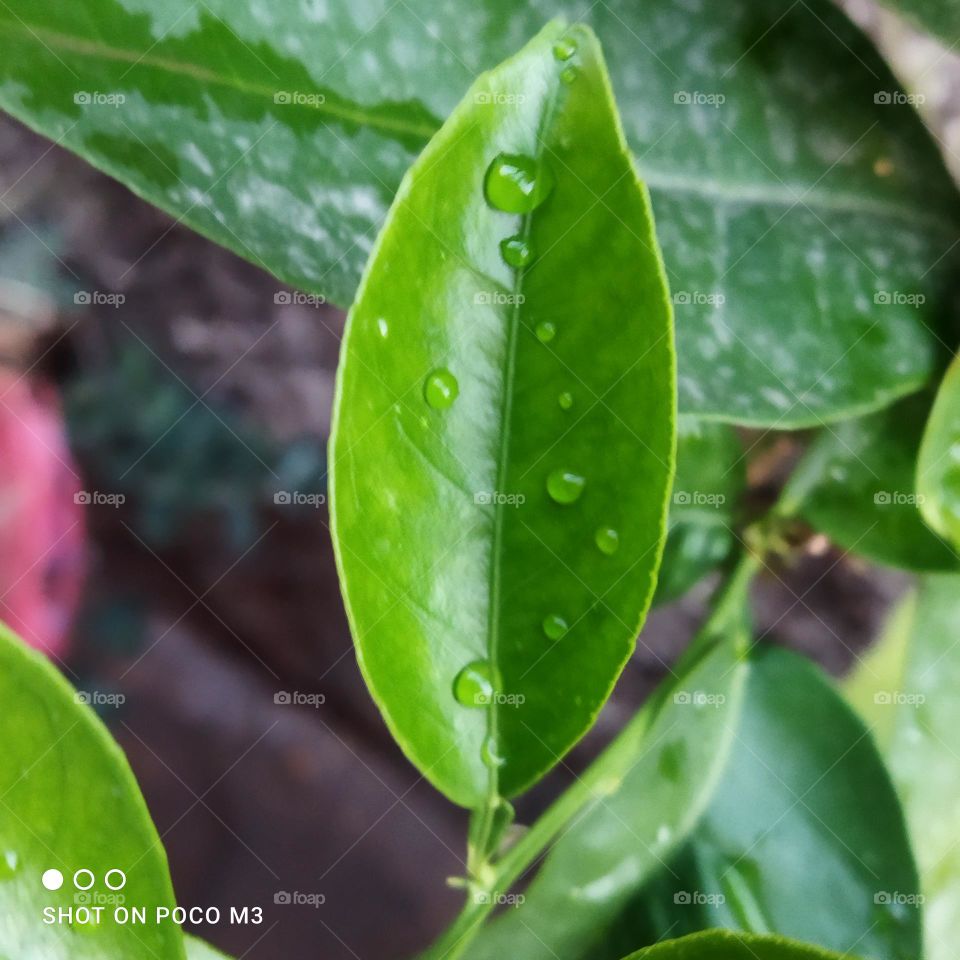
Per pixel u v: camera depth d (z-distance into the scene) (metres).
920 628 0.13
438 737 0.09
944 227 0.11
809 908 0.12
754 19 0.11
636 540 0.08
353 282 0.10
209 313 0.32
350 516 0.08
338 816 0.37
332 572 0.37
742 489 0.13
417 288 0.08
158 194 0.10
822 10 0.11
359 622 0.08
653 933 0.11
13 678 0.08
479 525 0.09
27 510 0.27
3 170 0.30
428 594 0.09
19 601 0.27
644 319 0.08
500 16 0.10
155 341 0.33
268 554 0.37
